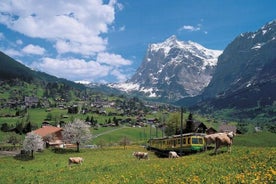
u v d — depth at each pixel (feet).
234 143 308.81
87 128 368.89
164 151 269.44
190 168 83.61
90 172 119.24
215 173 72.02
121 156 244.42
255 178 56.80
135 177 83.10
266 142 306.35
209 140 117.91
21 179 128.98
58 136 526.16
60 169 157.48
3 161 273.95
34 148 302.86
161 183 67.10
